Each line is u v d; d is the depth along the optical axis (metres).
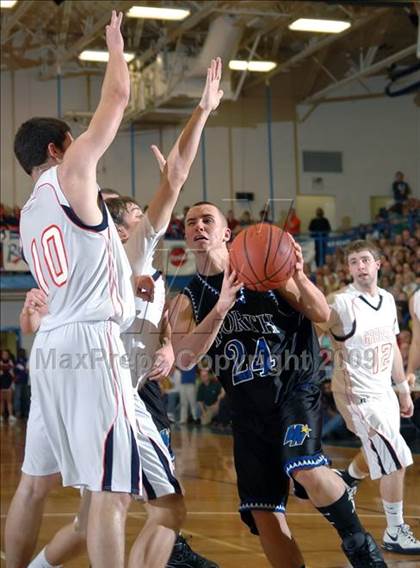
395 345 5.34
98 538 3.11
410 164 23.73
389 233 18.81
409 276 13.72
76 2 20.08
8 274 21.27
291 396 4.05
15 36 24.19
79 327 3.18
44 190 3.20
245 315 4.10
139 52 23.39
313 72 23.98
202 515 6.68
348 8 19.22
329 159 24.88
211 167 24.59
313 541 5.26
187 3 19.48
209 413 16.58
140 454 3.49
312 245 20.09
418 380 5.58
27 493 3.59
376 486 6.64
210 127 24.59
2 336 23.48
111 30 3.19
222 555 5.10
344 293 5.32
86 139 3.12
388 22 20.27
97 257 3.18
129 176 24.34
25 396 21.22
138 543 3.61
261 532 4.15
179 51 20.66
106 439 3.13
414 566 4.61
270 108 24.89
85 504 3.53
